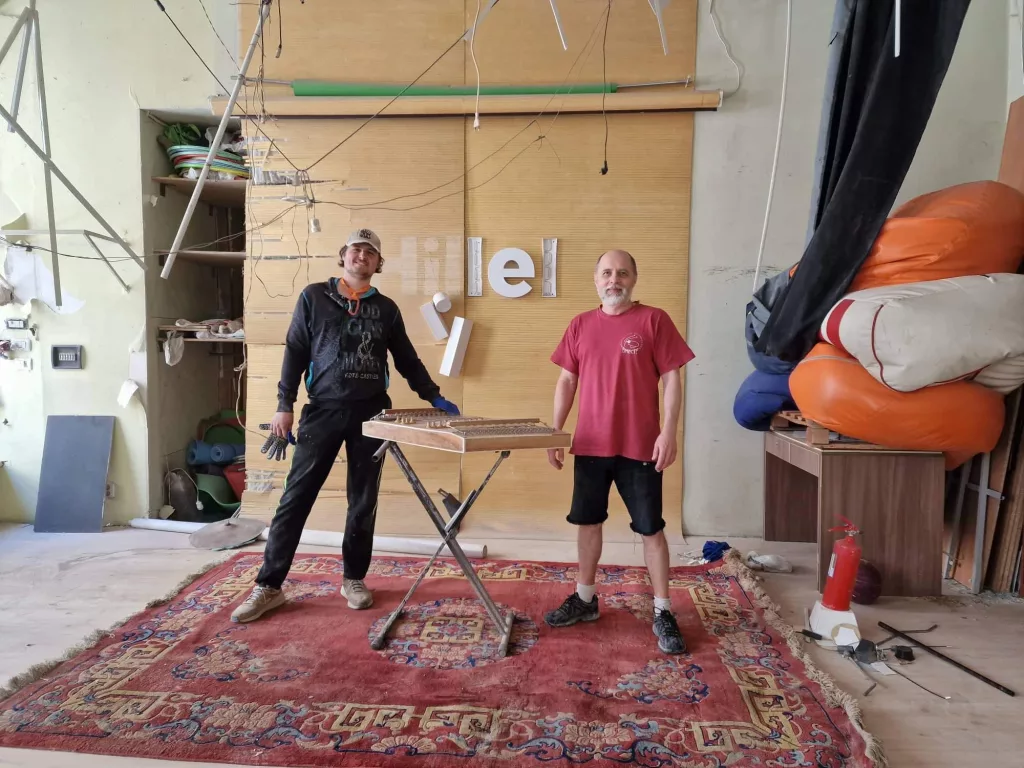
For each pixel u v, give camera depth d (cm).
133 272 363
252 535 327
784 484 339
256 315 356
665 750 157
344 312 238
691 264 345
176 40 356
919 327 229
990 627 235
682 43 339
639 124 340
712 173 341
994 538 270
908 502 261
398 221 349
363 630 225
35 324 365
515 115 343
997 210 246
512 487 352
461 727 166
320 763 151
